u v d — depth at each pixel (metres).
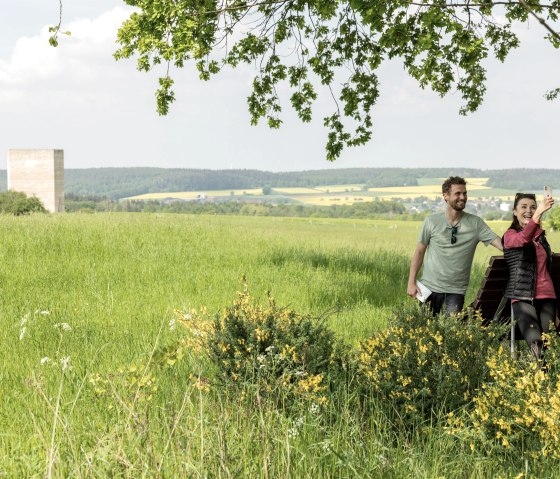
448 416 5.02
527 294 6.73
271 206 146.50
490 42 14.79
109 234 18.55
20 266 13.70
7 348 7.52
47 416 4.70
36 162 124.38
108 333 8.35
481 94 14.92
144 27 12.77
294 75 15.98
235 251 17.52
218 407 4.84
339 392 5.20
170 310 10.10
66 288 12.18
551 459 4.38
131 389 4.73
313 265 16.53
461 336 5.76
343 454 4.09
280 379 5.15
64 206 132.00
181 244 18.09
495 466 4.43
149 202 154.62
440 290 7.55
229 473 3.47
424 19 9.80
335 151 15.99
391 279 15.53
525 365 5.36
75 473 3.49
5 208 98.94
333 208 146.62
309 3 14.11
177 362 6.12
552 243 41.31
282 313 6.13
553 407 4.52
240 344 5.62
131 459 3.68
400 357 5.43
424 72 11.24
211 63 15.07
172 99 13.85
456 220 7.55
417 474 4.07
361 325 9.51
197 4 12.47
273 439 4.07
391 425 5.00
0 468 3.91
